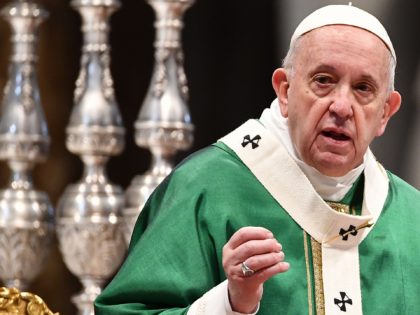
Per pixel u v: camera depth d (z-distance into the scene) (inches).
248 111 1015.6
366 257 471.2
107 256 649.6
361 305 464.1
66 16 961.5
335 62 446.3
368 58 447.5
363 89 449.7
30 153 668.1
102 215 649.6
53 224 669.3
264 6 1015.6
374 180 484.1
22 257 659.4
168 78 657.6
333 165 454.6
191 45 1010.7
